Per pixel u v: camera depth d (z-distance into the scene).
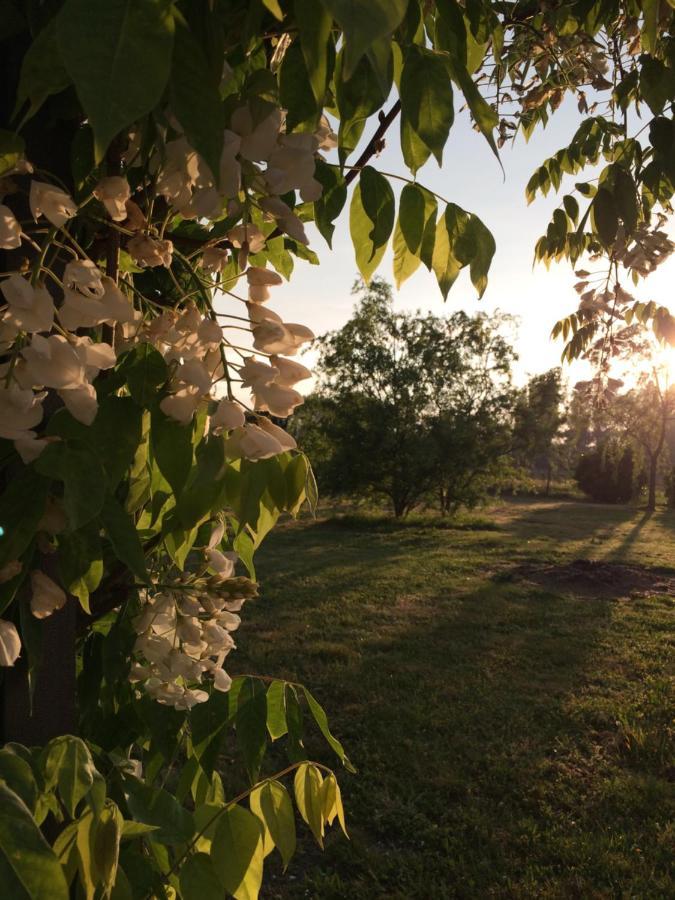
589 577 12.45
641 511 30.92
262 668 7.48
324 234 1.06
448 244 1.12
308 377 0.90
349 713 6.25
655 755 5.40
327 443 25.50
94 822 0.90
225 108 0.80
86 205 0.93
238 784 4.80
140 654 1.32
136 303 1.23
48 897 0.62
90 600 1.16
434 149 0.88
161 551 1.38
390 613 10.13
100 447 0.85
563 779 5.04
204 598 1.17
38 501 0.83
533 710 6.32
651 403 19.67
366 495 25.50
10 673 1.00
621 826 4.43
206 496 0.96
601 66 2.65
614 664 7.71
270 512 1.11
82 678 1.38
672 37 1.76
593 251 2.79
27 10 0.78
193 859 1.13
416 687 6.94
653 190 1.94
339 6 0.47
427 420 24.84
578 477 37.47
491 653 8.11
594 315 3.06
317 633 8.93
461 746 5.56
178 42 0.59
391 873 3.99
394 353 24.92
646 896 3.73
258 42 1.00
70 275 0.74
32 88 0.60
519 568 13.81
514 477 27.11
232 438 0.87
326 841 4.29
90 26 0.46
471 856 4.12
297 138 0.80
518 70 3.02
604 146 2.77
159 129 0.73
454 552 16.66
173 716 1.29
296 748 1.31
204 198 0.81
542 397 25.06
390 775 5.05
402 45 0.94
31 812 0.71
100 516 0.84
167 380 0.88
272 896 3.79
